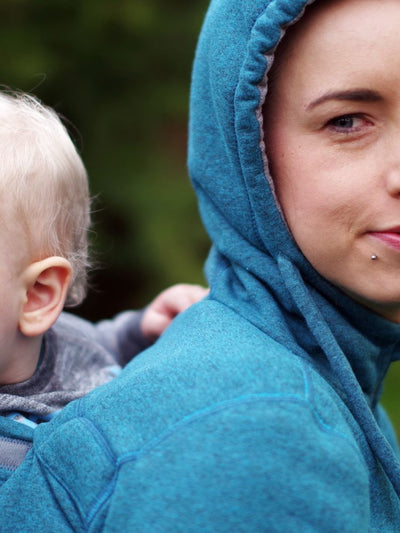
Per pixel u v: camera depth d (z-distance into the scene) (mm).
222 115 1136
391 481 1020
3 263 1114
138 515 847
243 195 1154
